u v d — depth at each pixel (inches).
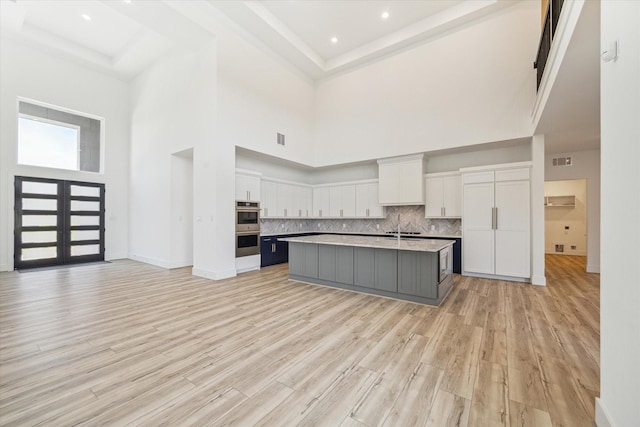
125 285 185.8
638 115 44.4
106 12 220.7
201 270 212.8
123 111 309.4
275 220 283.9
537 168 188.5
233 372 81.4
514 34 195.6
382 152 256.4
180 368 83.6
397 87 248.2
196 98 219.9
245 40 223.8
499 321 121.1
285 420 62.1
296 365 85.3
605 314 55.8
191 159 265.7
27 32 233.8
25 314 129.9
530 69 190.1
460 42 216.2
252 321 121.7
